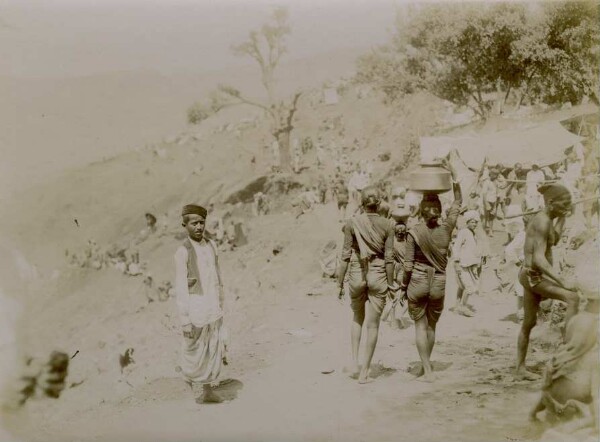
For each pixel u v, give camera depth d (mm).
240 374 5805
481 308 6562
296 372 5707
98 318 6316
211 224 6902
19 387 6078
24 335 6258
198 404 5602
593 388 5199
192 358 5141
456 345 6039
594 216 6754
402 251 5605
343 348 5969
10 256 6500
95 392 6090
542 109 7336
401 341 6156
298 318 6359
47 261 6578
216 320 5160
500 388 5426
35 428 5945
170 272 6645
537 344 6016
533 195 6980
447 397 5355
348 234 5355
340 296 5492
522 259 6492
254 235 6930
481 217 7062
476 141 7195
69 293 6543
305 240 6973
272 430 5289
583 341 5234
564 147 7184
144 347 6293
